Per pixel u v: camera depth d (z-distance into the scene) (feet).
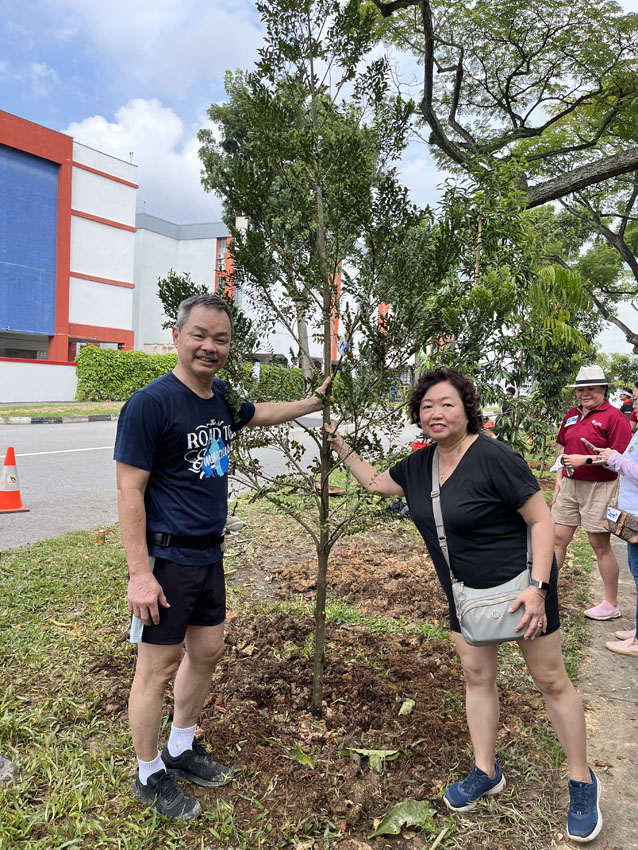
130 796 7.58
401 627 13.37
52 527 20.31
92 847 6.81
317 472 8.88
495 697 7.78
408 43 34.96
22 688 9.98
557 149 42.11
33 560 16.34
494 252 18.83
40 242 84.74
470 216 18.13
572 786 7.31
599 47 34.50
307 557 18.51
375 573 17.11
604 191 57.00
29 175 82.33
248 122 8.66
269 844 6.98
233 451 8.57
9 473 22.40
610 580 14.38
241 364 8.66
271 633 12.50
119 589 14.62
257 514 23.25
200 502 7.19
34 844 6.70
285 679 10.57
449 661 11.59
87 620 12.84
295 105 9.09
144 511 6.88
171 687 10.28
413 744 8.86
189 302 7.11
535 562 6.75
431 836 7.23
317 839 7.10
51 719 9.19
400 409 8.50
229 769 8.05
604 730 9.68
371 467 8.64
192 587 7.14
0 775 7.88
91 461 33.68
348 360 8.25
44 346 104.17
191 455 7.09
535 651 7.07
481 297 11.25
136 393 6.89
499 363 20.99
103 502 24.21
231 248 8.62
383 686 10.41
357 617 13.79
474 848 7.10
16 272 82.17
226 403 7.86
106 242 95.61
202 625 7.64
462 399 7.11
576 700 7.23
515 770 8.50
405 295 8.14
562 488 15.12
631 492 11.96
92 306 94.63
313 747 8.71
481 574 6.91
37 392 76.23
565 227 67.97
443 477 7.30
